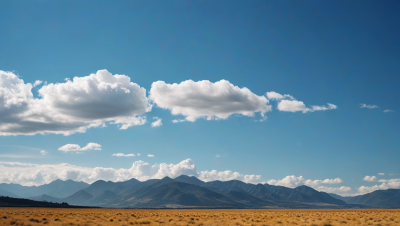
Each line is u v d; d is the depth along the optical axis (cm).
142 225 4225
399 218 5175
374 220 4841
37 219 4734
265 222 4603
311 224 4112
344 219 5134
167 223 4462
